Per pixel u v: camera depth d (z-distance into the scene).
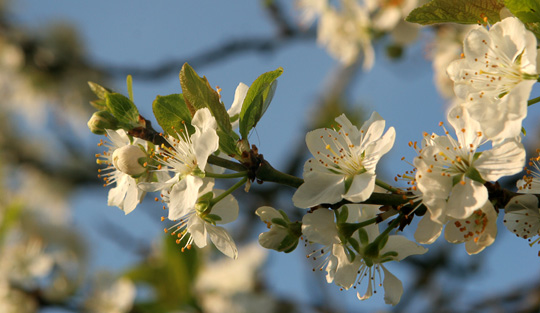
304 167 0.57
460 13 0.56
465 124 0.56
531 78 0.55
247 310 0.81
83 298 0.83
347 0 0.86
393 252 0.58
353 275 0.57
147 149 0.58
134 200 0.58
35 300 0.84
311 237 0.57
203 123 0.57
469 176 0.55
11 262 0.88
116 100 0.58
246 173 0.57
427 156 0.56
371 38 0.84
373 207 0.58
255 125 0.57
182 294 0.76
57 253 0.92
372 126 0.57
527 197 0.55
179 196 0.57
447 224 0.56
